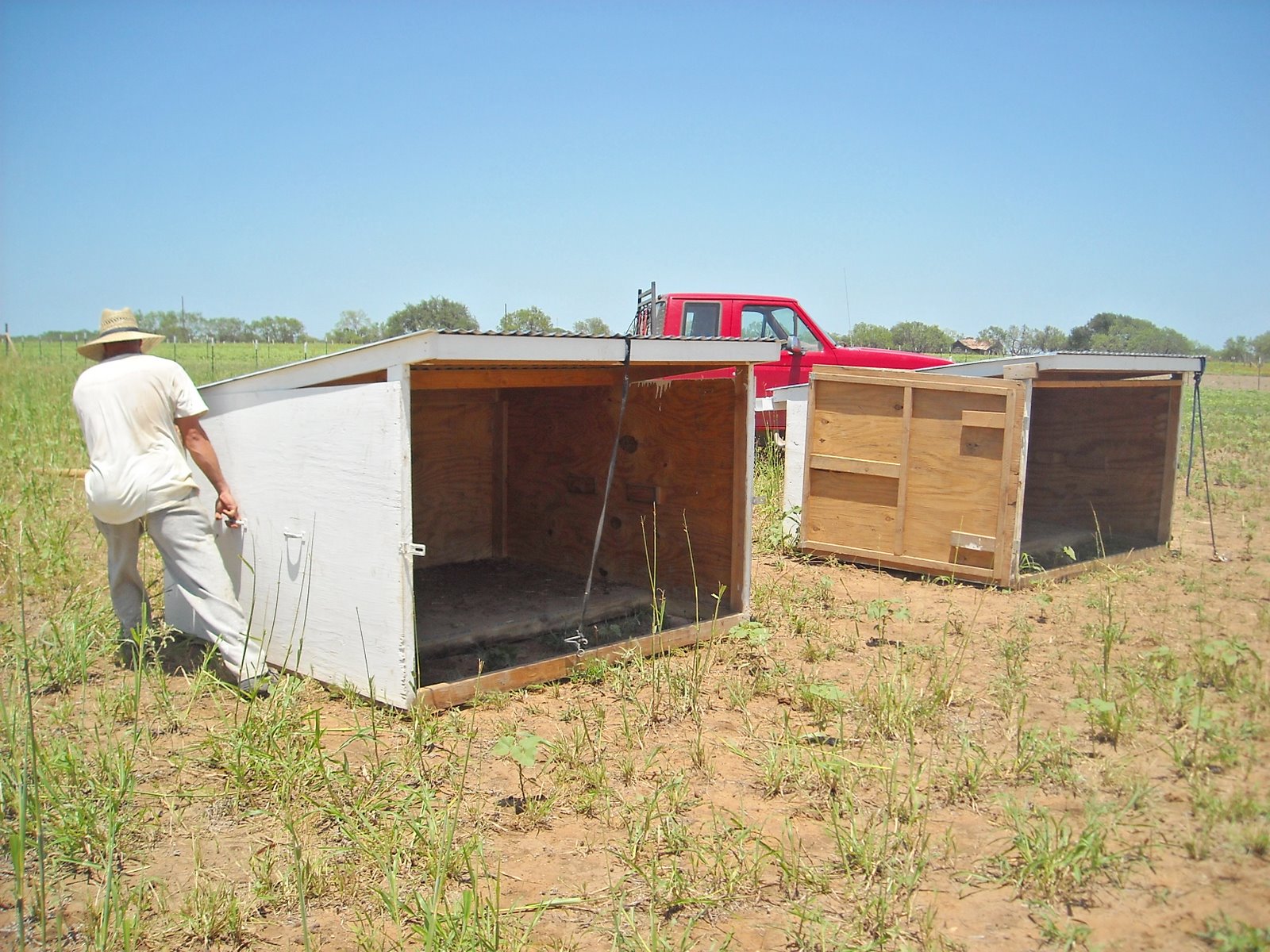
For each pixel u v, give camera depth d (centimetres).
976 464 665
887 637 557
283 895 298
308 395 457
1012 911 283
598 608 585
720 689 477
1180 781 360
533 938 277
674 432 606
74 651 479
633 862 310
